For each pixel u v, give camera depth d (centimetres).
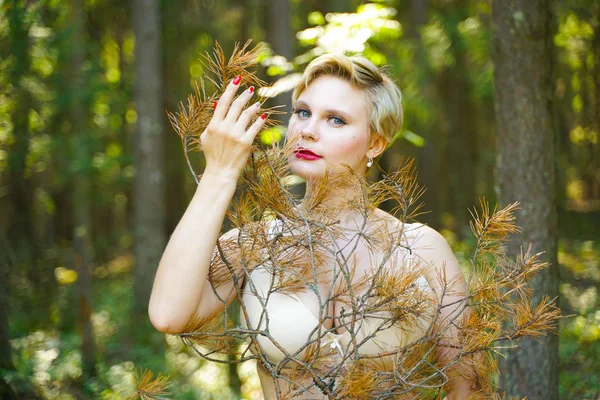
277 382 147
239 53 155
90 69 866
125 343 721
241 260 152
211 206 149
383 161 1133
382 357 159
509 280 156
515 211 309
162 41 1138
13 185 599
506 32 308
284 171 158
